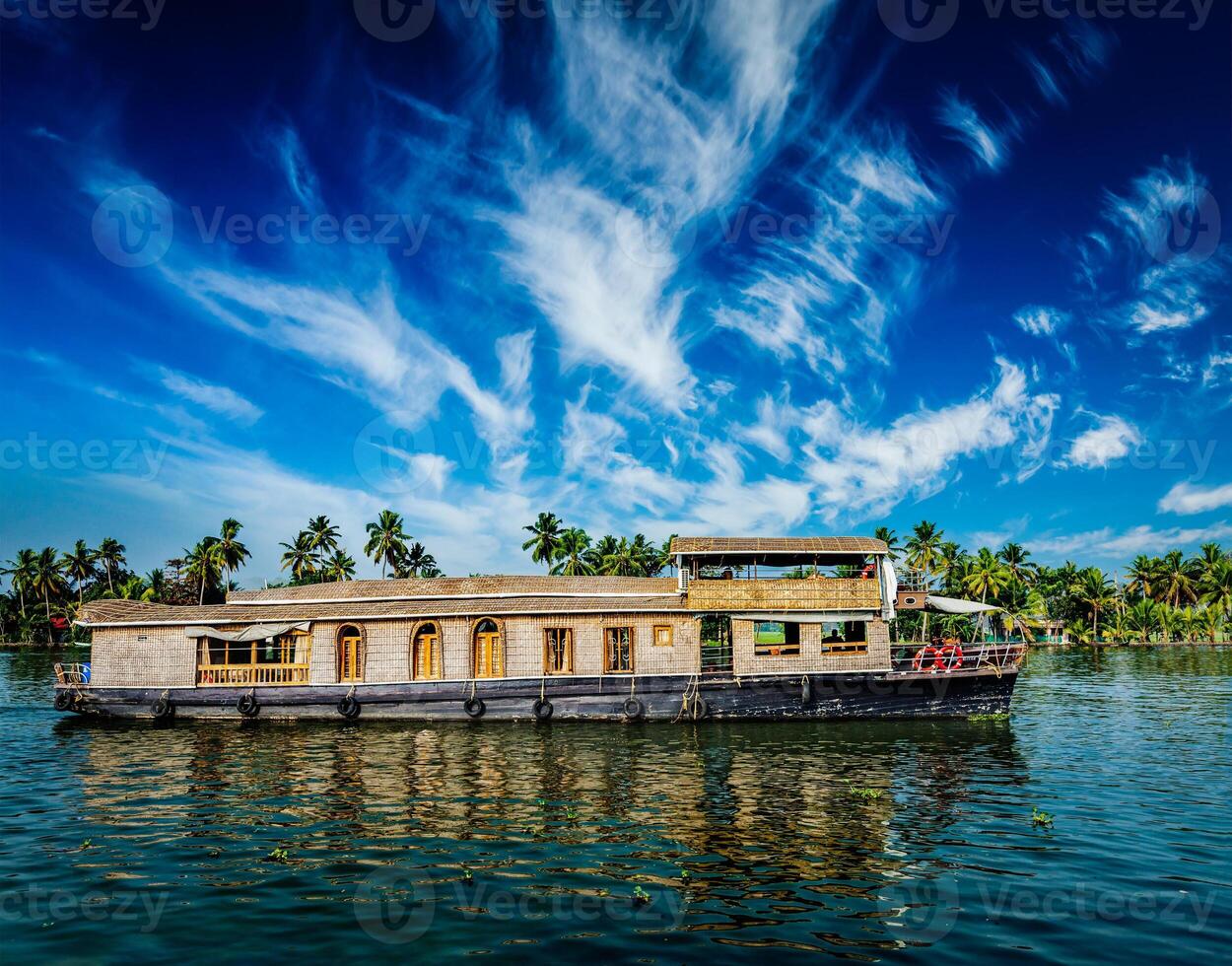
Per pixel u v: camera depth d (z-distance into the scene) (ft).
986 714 86.38
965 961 30.25
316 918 34.12
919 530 288.30
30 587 315.37
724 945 31.58
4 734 82.38
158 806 52.39
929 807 51.21
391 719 88.33
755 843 43.98
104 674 93.56
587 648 89.20
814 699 86.38
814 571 95.50
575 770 63.10
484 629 91.35
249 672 92.43
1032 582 308.81
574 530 286.87
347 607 93.61
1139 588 306.14
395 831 46.47
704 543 89.35
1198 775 60.49
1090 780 59.00
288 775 61.82
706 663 93.91
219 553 265.13
